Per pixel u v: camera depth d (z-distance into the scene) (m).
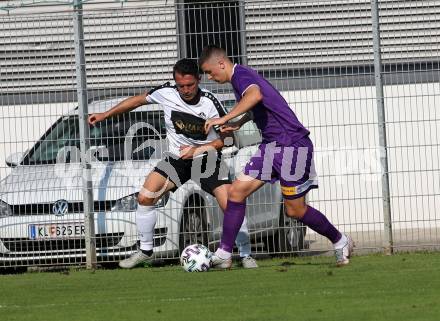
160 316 19.44
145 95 27.61
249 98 25.27
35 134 32.47
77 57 30.67
